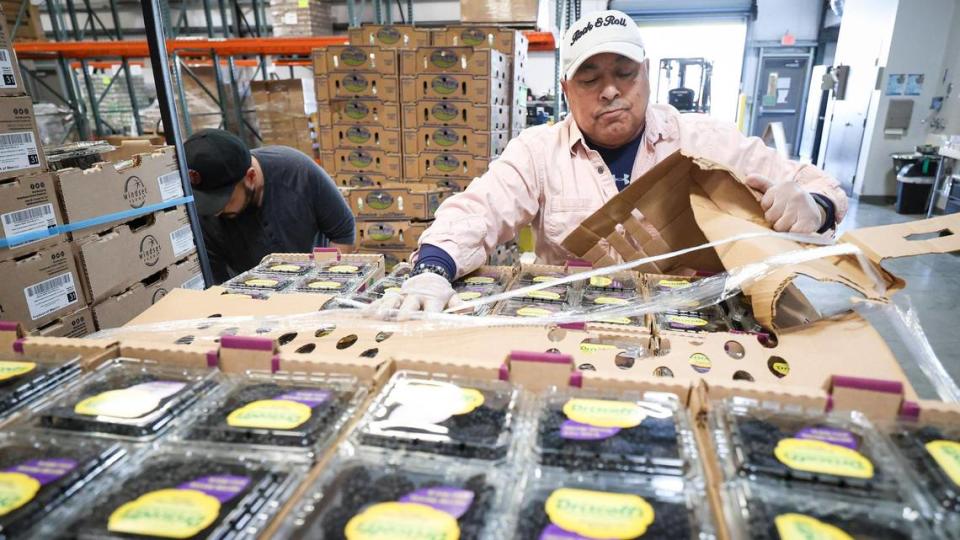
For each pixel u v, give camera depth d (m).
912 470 0.51
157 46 1.45
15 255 1.11
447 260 1.15
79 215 1.23
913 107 5.90
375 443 0.55
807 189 1.25
